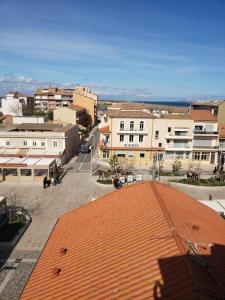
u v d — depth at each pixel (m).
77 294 10.84
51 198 38.31
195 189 43.41
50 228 29.34
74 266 12.80
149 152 56.84
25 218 31.06
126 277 10.84
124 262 11.77
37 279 12.91
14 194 39.59
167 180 46.78
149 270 10.75
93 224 16.28
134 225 14.34
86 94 123.06
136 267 11.18
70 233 16.31
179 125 55.81
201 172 52.59
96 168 53.59
